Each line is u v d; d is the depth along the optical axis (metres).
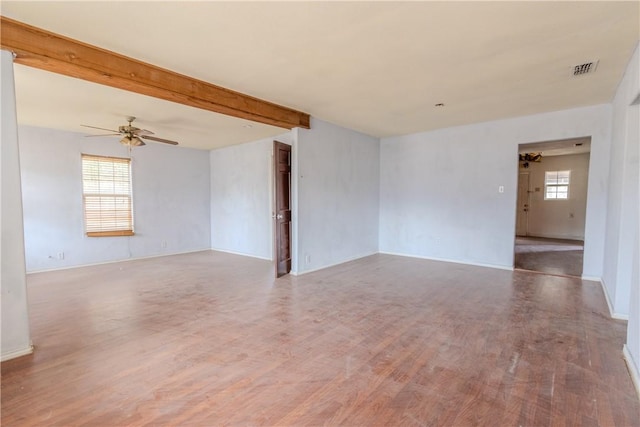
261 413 1.85
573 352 2.53
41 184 5.30
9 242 2.40
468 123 5.52
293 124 4.73
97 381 2.17
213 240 7.72
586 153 8.65
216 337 2.85
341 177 5.83
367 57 2.93
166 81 3.21
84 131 5.53
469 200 5.69
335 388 2.09
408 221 6.50
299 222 5.04
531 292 4.09
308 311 3.48
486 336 2.83
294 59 2.97
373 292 4.14
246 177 6.80
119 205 6.19
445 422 1.77
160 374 2.26
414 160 6.35
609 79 3.46
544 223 9.39
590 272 4.61
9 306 2.42
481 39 2.61
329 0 2.08
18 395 2.01
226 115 4.39
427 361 2.42
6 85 2.33
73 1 2.07
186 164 7.24
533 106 4.50
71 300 3.88
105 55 2.79
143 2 2.09
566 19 2.32
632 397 1.97
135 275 5.12
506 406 1.90
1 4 2.10
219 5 2.12
